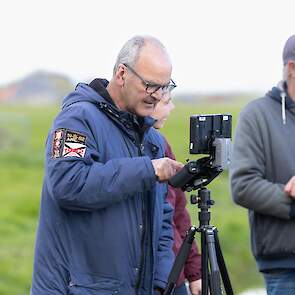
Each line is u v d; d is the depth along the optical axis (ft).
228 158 21.13
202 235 21.61
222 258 21.94
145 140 22.57
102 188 20.57
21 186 125.90
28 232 84.74
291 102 25.25
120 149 21.61
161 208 22.54
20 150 179.52
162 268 22.70
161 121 24.27
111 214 21.31
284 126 25.22
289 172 25.08
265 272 25.63
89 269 21.31
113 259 21.30
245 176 25.03
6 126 200.23
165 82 21.09
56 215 21.40
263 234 25.29
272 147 25.17
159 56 20.98
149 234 21.90
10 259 66.44
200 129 21.15
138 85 20.98
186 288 25.04
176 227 25.61
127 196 20.92
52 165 20.83
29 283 59.21
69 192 20.59
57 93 463.83
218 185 96.63
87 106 21.39
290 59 25.13
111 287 21.27
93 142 21.17
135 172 20.71
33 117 275.39
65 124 21.08
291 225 24.93
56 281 21.34
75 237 21.31
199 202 21.65
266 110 25.38
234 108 308.81
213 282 21.21
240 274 66.08
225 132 21.44
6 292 56.13
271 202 24.66
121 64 21.18
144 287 21.83
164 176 21.01
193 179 21.35
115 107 21.53
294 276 25.16
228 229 79.61
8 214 93.71
